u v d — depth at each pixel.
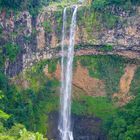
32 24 88.06
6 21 84.81
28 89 87.88
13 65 86.12
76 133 90.19
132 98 87.38
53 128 89.25
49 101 90.19
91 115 90.12
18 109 83.50
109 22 89.50
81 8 90.44
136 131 77.12
